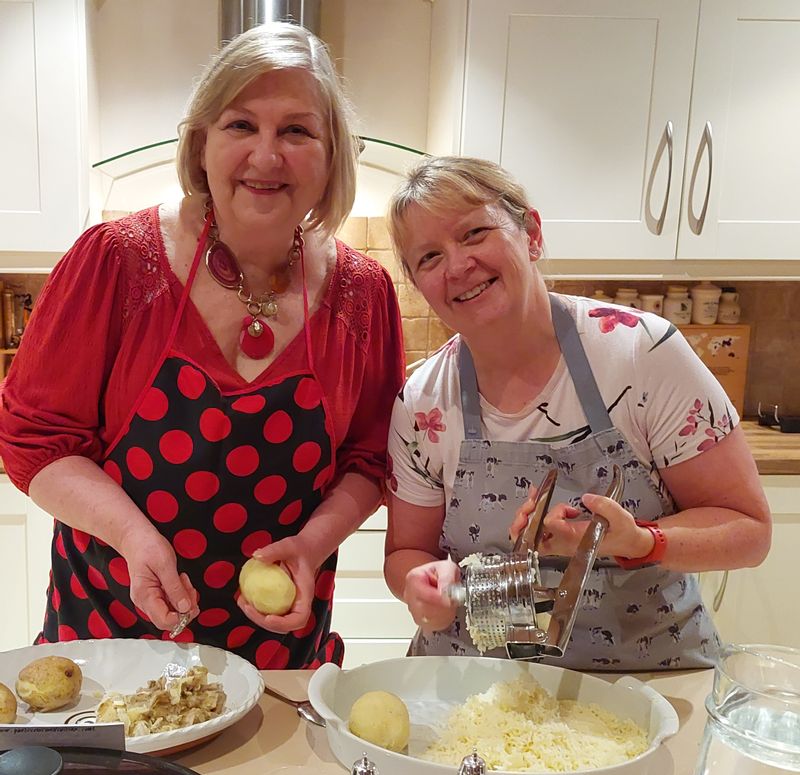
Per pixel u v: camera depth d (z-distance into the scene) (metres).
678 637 1.18
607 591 1.16
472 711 0.99
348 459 1.39
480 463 1.18
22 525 2.22
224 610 1.34
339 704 0.99
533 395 1.17
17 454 1.22
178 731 0.90
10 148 2.11
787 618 2.38
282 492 1.30
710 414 1.13
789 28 2.18
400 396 1.25
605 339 1.15
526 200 1.14
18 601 2.26
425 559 1.24
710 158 2.22
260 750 0.96
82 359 1.22
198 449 1.24
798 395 2.78
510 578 0.89
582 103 2.18
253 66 1.08
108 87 2.36
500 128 2.17
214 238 1.25
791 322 2.75
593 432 1.15
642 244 2.26
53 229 2.15
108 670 1.08
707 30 2.16
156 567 1.09
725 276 2.33
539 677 1.06
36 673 0.99
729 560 1.09
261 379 1.26
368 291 1.37
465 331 1.12
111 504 1.17
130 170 2.40
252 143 1.12
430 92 2.46
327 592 1.42
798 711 0.71
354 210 2.54
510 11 2.12
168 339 1.24
